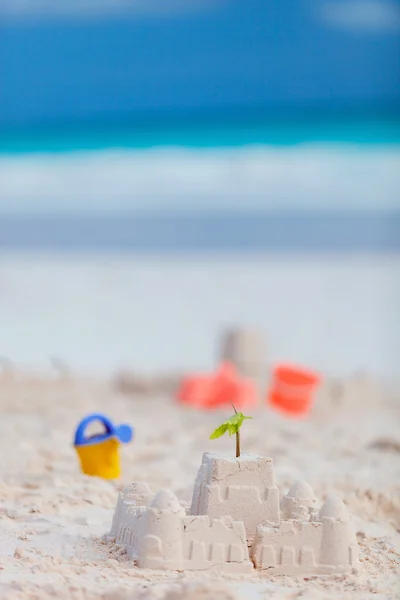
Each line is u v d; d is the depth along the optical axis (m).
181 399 12.51
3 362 14.88
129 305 21.30
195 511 5.43
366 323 20.47
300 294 22.00
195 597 4.55
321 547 5.27
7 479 7.44
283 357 18.28
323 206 26.14
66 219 25.83
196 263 24.11
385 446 9.87
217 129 28.53
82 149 28.45
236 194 26.84
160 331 19.70
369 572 5.36
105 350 18.47
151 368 17.20
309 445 9.94
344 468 8.71
